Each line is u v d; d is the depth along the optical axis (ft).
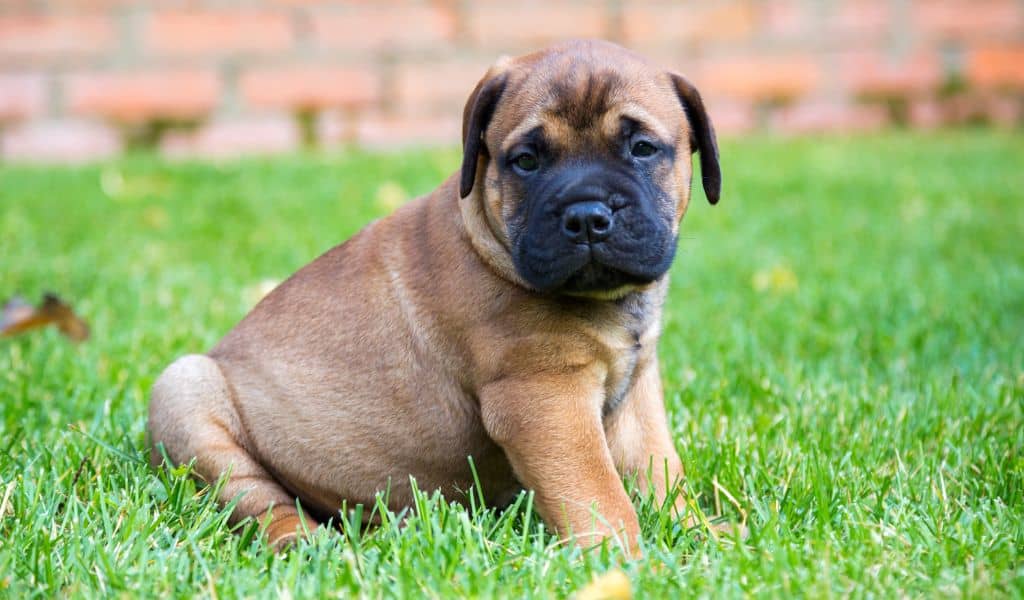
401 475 12.59
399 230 12.93
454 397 12.19
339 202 29.71
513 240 11.77
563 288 11.39
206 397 12.89
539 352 11.53
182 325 18.94
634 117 11.95
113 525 11.18
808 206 30.25
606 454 11.46
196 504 11.74
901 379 16.47
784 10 42.98
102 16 39.19
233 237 26.03
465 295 11.93
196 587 9.88
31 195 30.66
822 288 21.79
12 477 12.25
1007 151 38.24
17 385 15.70
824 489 11.98
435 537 10.48
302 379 12.81
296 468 12.80
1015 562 10.26
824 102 43.86
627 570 10.18
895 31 43.57
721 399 15.19
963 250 25.13
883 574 9.83
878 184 32.81
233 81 40.22
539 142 11.84
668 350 17.74
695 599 9.54
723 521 12.03
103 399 15.20
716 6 42.60
